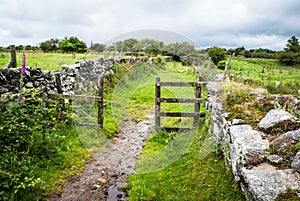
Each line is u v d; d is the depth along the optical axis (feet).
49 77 20.47
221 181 12.52
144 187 12.94
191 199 11.79
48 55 40.73
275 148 10.55
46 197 11.80
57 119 17.95
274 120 12.39
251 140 11.52
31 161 13.28
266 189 8.61
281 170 9.35
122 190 12.99
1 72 15.93
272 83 28.14
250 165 10.09
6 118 13.10
